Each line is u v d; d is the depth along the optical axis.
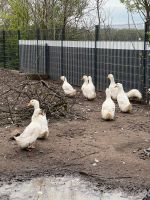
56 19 26.41
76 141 9.41
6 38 26.44
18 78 21.11
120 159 8.28
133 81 14.92
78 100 14.45
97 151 8.74
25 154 8.55
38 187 7.07
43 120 9.42
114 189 6.96
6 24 33.25
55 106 11.58
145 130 10.45
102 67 16.78
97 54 17.05
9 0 30.17
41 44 22.08
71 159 8.29
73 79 19.12
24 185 7.16
